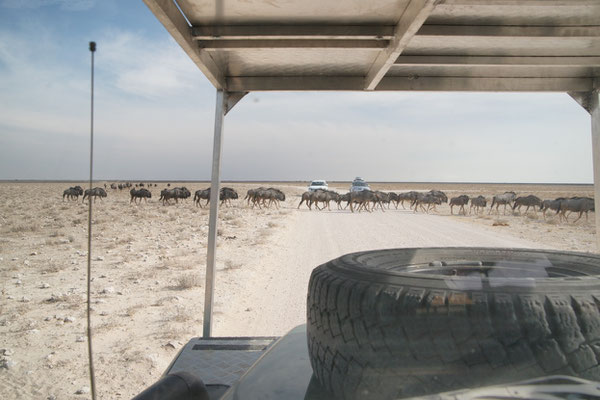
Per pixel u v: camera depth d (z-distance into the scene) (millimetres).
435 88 4406
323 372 1532
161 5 2773
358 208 35969
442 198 42094
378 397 1342
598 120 4152
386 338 1338
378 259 2107
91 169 996
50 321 6410
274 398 1526
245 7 3141
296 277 9219
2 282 8969
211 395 2143
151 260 11391
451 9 3080
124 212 29172
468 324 1258
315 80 4395
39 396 4184
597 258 2094
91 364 989
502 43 3568
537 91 4301
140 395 1424
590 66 3900
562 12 3131
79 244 14328
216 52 3748
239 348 2941
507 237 16156
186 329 5953
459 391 1251
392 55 3479
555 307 1248
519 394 1212
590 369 1224
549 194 66062
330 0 3006
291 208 36938
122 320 6441
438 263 2301
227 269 10070
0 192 64812
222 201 37875
